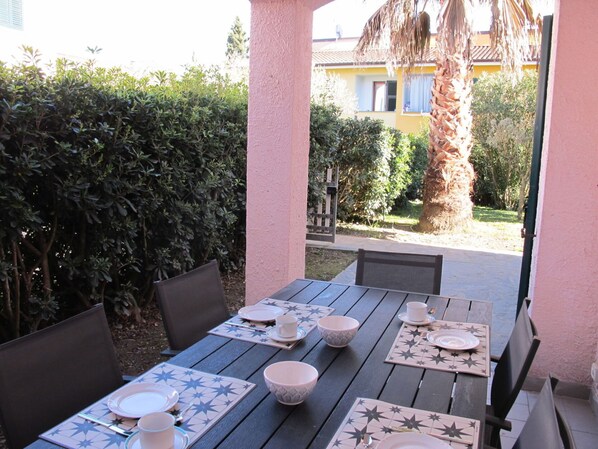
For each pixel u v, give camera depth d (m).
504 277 6.05
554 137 2.94
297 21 3.51
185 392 1.59
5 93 2.79
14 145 2.92
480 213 11.27
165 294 2.32
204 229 4.68
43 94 3.04
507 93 11.44
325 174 7.81
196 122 4.41
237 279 5.67
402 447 1.28
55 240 3.54
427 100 15.59
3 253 3.02
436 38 7.47
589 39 2.80
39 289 3.55
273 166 3.71
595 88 2.83
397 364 1.83
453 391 1.63
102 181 3.41
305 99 3.79
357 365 1.82
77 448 1.29
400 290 2.93
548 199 3.00
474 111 11.77
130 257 3.91
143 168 3.79
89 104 3.32
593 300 3.01
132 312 4.19
